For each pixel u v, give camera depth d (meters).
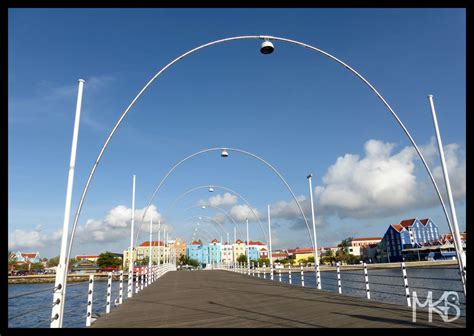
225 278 32.88
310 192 20.50
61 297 8.41
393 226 104.38
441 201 12.15
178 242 138.38
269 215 32.16
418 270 66.06
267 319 10.00
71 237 10.08
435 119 12.03
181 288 21.95
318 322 9.25
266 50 13.48
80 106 10.02
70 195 9.20
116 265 104.06
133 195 22.58
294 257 144.62
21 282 79.38
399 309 10.82
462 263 10.31
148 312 11.90
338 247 135.38
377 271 67.50
